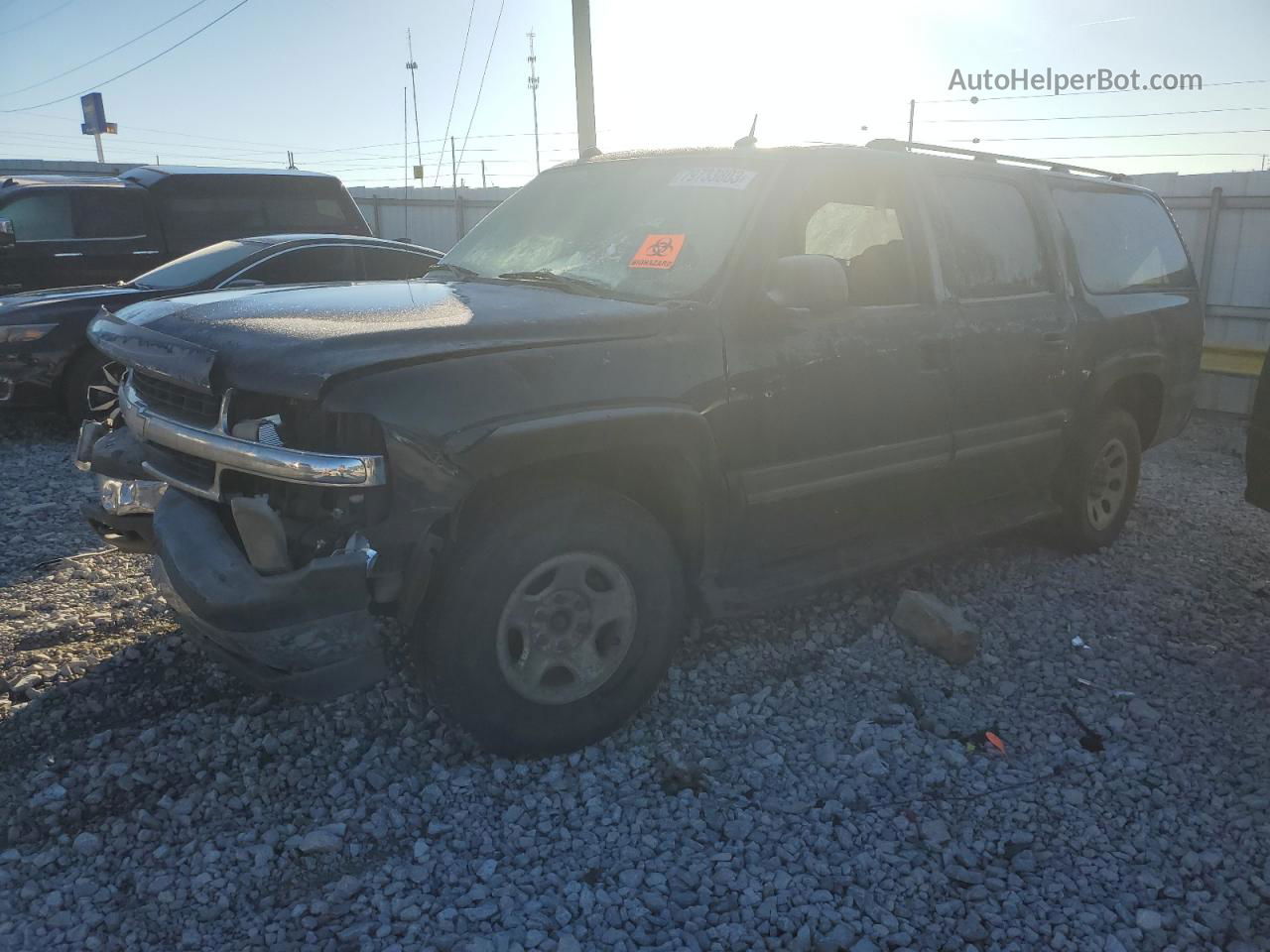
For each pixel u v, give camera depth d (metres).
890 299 3.97
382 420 2.61
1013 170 4.77
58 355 7.38
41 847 2.64
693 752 3.21
